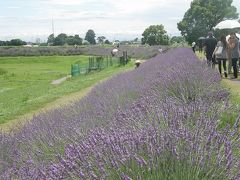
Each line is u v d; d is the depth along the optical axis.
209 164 3.89
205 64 17.06
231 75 20.45
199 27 105.81
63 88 23.86
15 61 83.94
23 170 5.27
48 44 163.75
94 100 9.95
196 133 4.49
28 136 6.99
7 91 29.61
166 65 18.30
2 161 6.06
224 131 4.62
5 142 6.87
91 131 5.53
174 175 3.75
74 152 4.68
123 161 4.02
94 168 4.24
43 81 39.94
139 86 11.13
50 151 5.86
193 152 4.04
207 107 6.61
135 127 5.39
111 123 6.20
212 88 10.48
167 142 4.15
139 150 4.21
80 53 103.69
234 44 19.50
